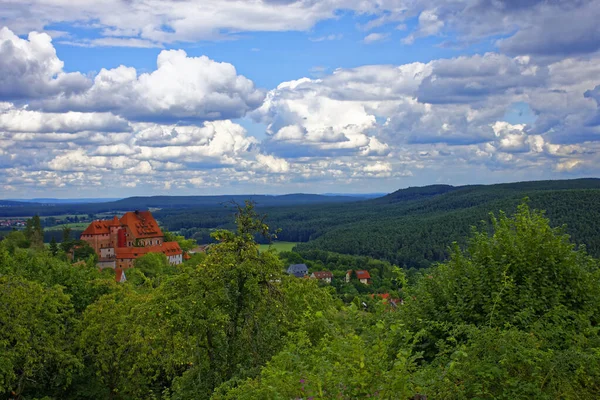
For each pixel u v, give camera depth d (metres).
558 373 9.04
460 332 10.59
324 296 28.19
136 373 27.77
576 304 12.70
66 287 34.47
